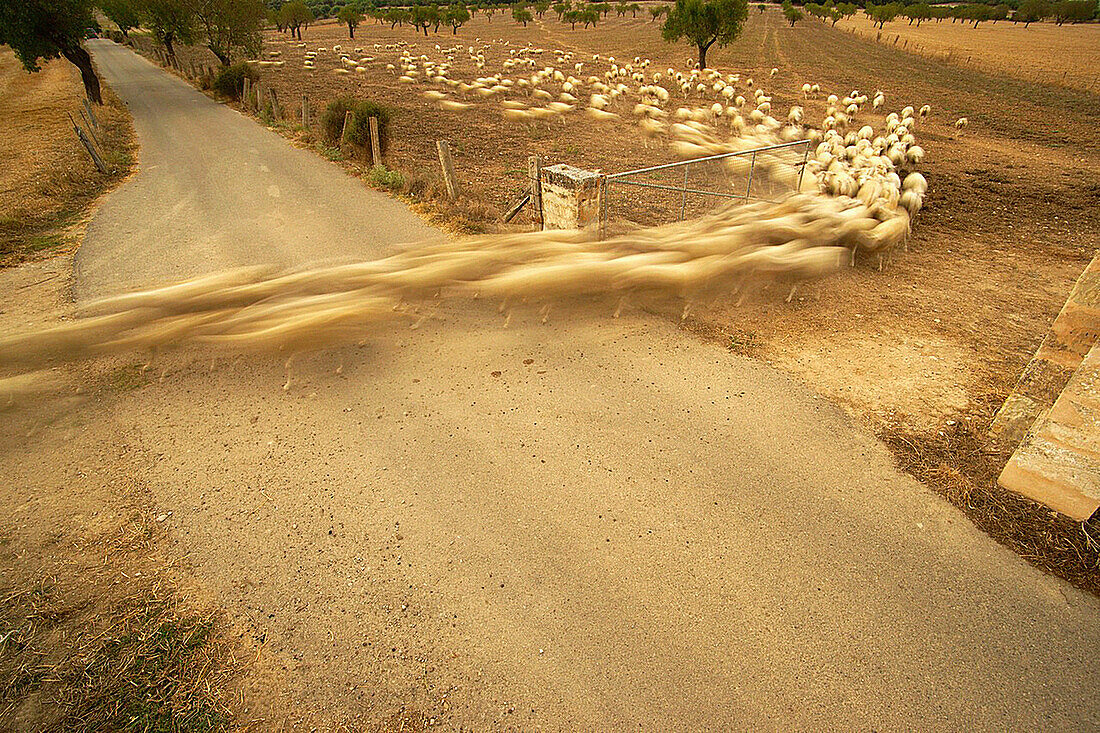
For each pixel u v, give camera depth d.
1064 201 12.46
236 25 33.69
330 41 68.38
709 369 6.17
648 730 3.13
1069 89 30.48
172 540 4.26
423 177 12.45
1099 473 3.97
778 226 9.47
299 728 3.16
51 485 4.76
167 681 3.35
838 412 5.48
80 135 13.97
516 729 3.15
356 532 4.31
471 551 4.15
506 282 7.80
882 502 4.48
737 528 4.29
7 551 4.16
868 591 3.83
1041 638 3.55
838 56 46.97
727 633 3.59
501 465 4.92
